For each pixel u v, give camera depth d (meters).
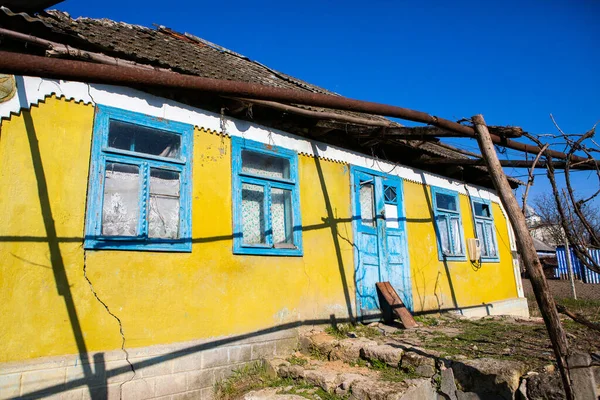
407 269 8.20
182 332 4.97
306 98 4.06
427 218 9.02
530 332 6.25
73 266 4.35
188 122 5.56
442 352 4.95
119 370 4.43
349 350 5.46
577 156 6.32
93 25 5.56
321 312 6.51
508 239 11.47
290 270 6.26
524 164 6.58
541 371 4.36
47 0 3.58
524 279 22.30
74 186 4.51
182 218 5.23
